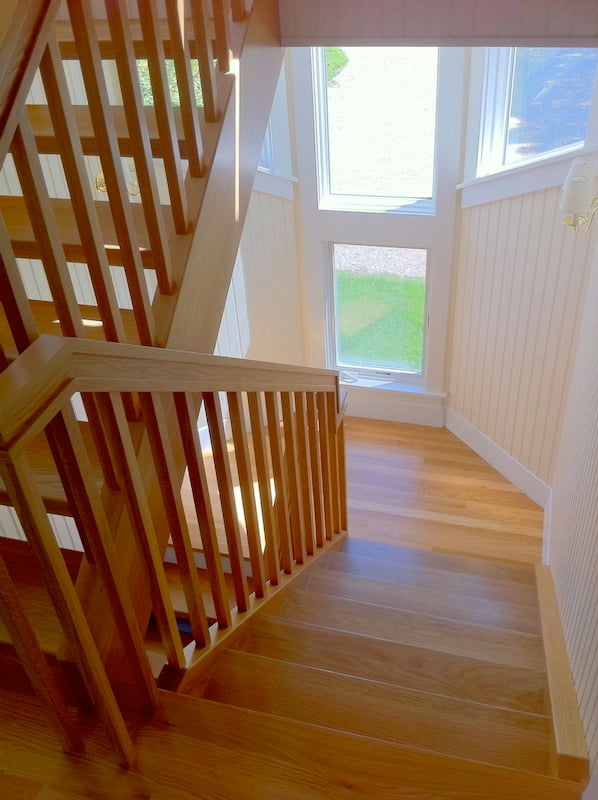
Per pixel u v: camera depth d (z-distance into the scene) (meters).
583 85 3.26
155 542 1.38
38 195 1.06
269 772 1.26
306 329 5.29
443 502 4.39
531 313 3.87
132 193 3.22
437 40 2.41
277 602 2.32
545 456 4.07
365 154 4.50
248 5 2.04
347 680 1.75
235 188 1.93
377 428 5.24
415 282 4.83
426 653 2.01
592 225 3.15
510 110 3.81
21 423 0.89
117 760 1.26
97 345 1.06
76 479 1.09
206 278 1.77
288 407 2.20
